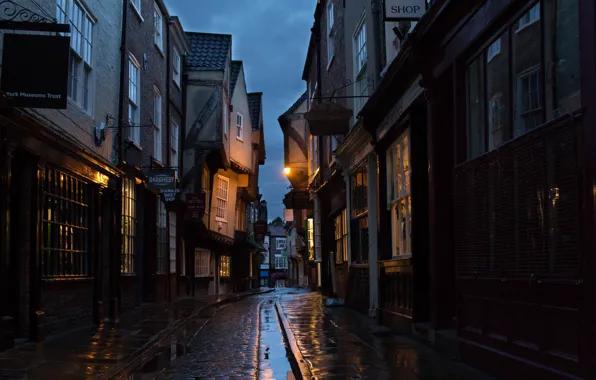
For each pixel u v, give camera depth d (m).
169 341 10.63
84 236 12.66
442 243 8.27
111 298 14.05
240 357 8.75
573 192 4.75
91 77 12.73
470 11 6.98
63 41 8.17
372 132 12.17
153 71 18.58
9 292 9.52
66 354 8.40
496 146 6.58
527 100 5.85
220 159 25.14
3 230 8.93
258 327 12.95
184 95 23.52
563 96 5.19
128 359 7.99
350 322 12.48
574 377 4.75
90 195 12.96
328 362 7.50
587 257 4.56
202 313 16.62
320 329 11.22
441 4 7.39
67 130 11.18
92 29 12.84
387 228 11.87
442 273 8.23
